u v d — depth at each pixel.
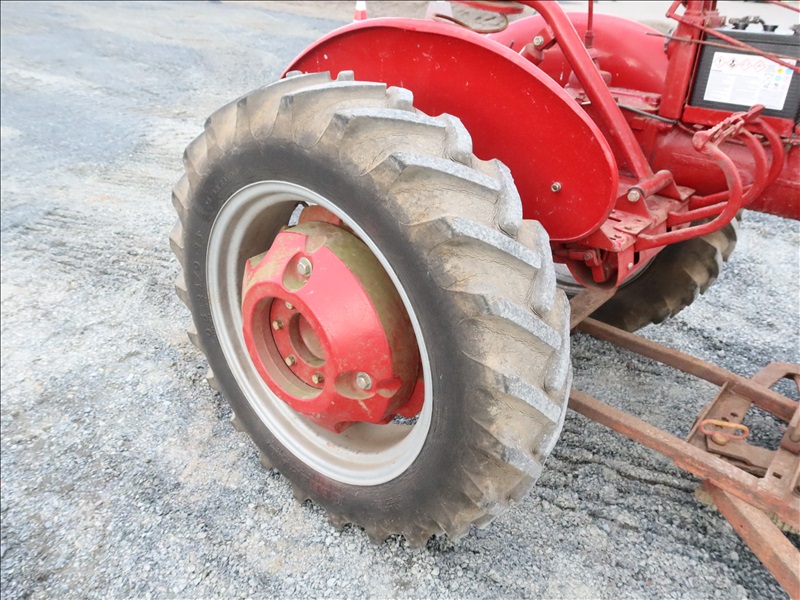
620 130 1.75
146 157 4.84
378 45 1.67
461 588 1.76
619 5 7.73
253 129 1.56
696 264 2.43
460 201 1.33
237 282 2.00
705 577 1.78
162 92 6.34
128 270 3.39
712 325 2.88
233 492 2.09
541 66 2.22
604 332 2.37
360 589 1.76
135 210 4.04
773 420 2.33
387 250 1.41
